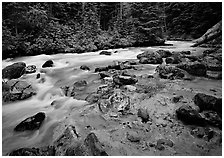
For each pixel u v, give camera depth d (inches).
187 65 288.8
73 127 154.9
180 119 161.0
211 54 428.8
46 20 545.0
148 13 868.6
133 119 165.5
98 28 724.0
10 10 444.1
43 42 498.3
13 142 148.6
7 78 280.5
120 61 413.1
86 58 479.5
